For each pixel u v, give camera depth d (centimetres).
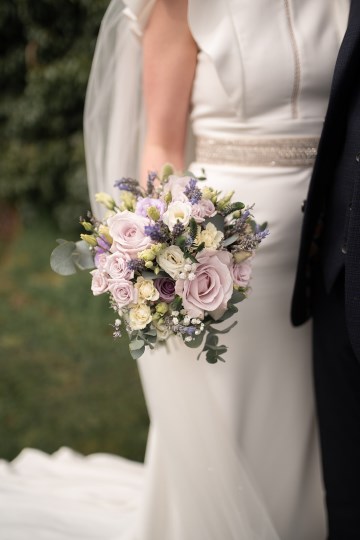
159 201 133
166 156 169
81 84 436
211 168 164
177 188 136
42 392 305
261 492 175
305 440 178
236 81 153
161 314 129
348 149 142
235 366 164
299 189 159
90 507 213
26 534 196
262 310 164
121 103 177
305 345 173
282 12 153
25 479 232
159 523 175
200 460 163
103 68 176
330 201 151
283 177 158
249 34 152
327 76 155
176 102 165
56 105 448
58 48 447
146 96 168
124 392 304
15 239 488
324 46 154
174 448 166
